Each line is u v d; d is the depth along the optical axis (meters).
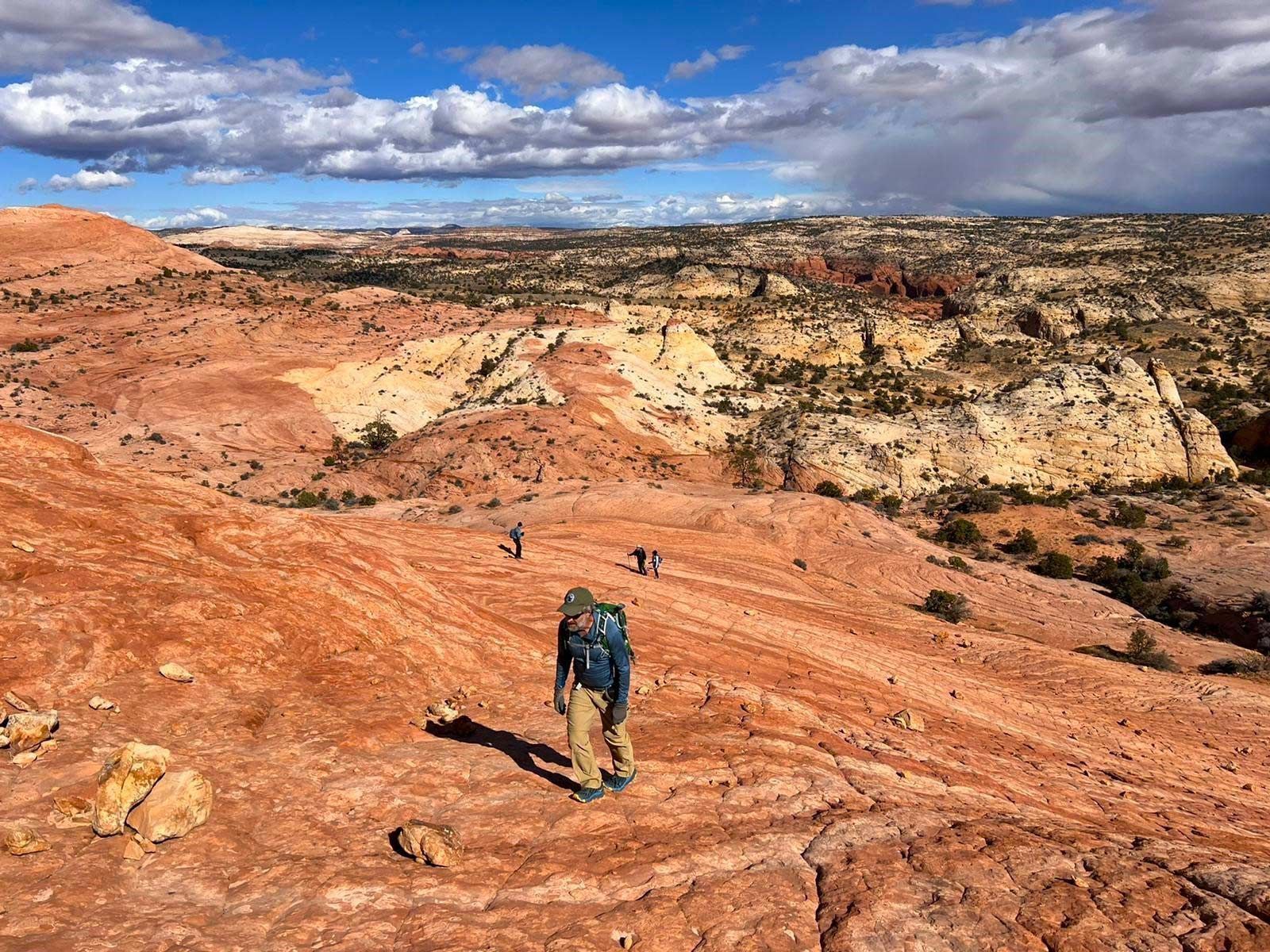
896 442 90.44
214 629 7.83
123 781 4.69
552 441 83.62
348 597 10.06
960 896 4.96
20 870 4.18
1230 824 10.82
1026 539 65.56
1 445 10.45
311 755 6.35
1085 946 4.36
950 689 18.17
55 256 143.38
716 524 58.84
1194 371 134.88
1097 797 10.41
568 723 6.28
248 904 4.34
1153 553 63.19
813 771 7.61
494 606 15.66
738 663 15.02
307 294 148.12
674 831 5.91
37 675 6.13
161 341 110.62
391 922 4.33
